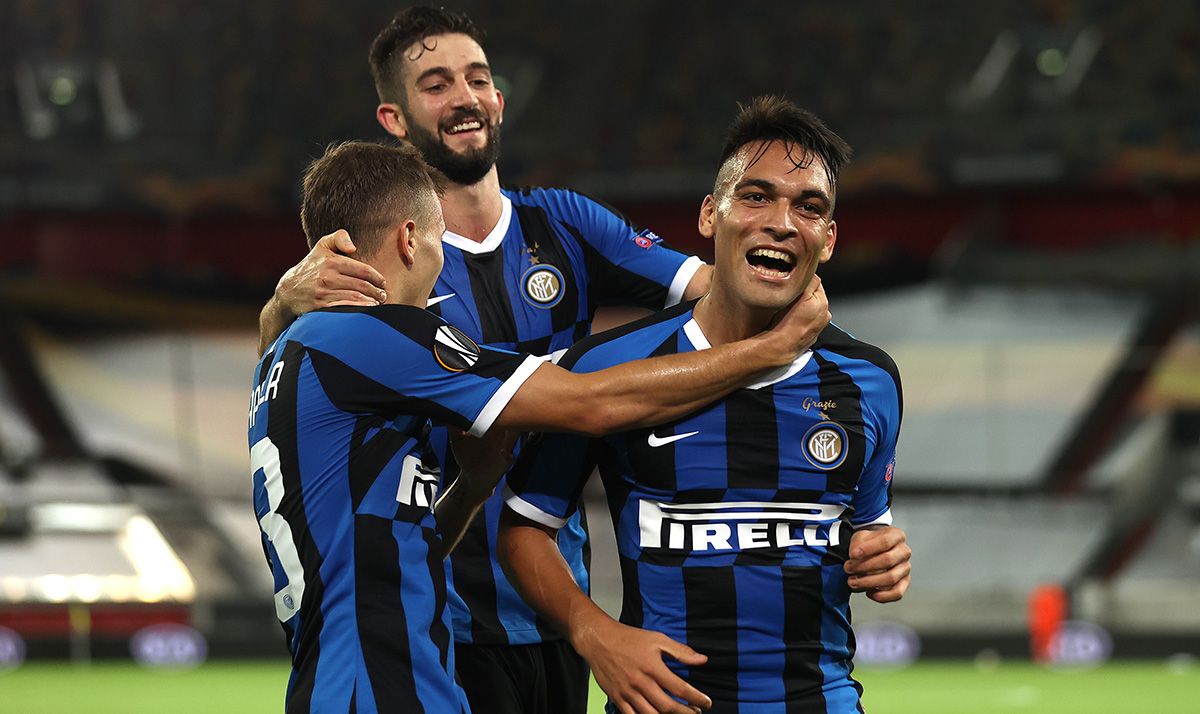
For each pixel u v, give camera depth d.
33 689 37.38
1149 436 48.03
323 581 9.04
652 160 60.56
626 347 10.09
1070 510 45.66
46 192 58.31
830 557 9.62
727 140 9.75
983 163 55.94
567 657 13.09
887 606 44.47
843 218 57.12
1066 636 42.94
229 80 66.25
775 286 9.38
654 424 9.49
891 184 56.69
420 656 9.02
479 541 12.29
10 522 47.69
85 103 63.34
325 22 67.88
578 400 9.28
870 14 65.88
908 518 46.06
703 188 58.53
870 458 9.89
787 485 9.55
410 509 9.34
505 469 10.27
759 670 9.45
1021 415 49.75
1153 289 52.41
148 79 65.94
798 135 9.42
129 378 53.22
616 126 63.50
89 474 51.66
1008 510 45.75
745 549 9.47
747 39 66.00
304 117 65.19
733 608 9.41
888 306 53.34
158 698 34.97
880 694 35.22
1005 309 52.38
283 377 9.48
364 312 9.46
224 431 52.84
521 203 13.70
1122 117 57.91
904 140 59.59
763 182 9.33
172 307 54.34
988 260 53.34
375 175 9.85
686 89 64.62
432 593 9.28
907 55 63.84
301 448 9.25
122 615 45.59
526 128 63.94
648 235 13.88
